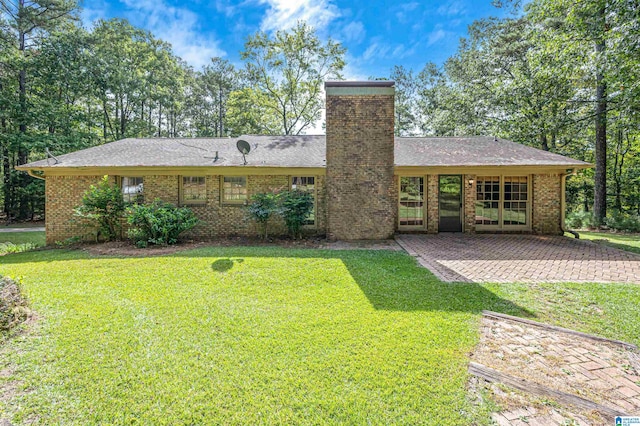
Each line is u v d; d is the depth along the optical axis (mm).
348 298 4586
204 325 3699
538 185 10633
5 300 3717
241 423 2207
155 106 28234
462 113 19500
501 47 18391
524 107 15711
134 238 9125
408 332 3520
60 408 2330
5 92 17547
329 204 9500
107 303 4348
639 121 10922
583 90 13719
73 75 18594
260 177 10539
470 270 6094
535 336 3467
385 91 9367
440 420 2229
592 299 4551
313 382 2641
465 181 10766
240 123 26703
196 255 7230
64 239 9930
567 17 11156
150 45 25438
